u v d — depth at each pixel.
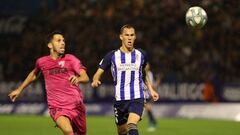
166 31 78.88
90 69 77.31
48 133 45.97
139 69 27.44
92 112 70.06
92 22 83.94
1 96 75.00
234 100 64.88
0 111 74.06
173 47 76.25
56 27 84.81
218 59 73.19
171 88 67.81
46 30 84.25
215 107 65.12
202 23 28.91
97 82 27.55
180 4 80.94
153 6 82.38
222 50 74.56
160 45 77.06
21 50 82.19
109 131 48.06
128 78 27.30
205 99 66.31
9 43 83.69
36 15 87.19
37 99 72.12
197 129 50.00
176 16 80.06
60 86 25.72
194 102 66.69
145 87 29.92
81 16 85.44
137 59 27.38
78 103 25.84
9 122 59.25
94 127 52.28
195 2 79.94
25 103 72.88
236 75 71.81
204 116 64.62
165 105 67.69
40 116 69.81
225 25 77.25
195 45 75.62
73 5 87.94
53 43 25.67
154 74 71.12
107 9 85.00
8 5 86.25
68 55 26.09
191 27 29.19
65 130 24.89
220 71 71.81
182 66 72.75
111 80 70.06
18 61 80.62
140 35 79.19
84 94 71.44
